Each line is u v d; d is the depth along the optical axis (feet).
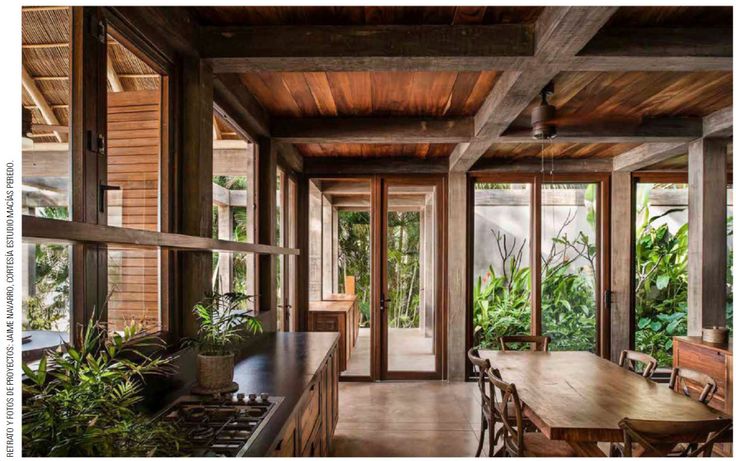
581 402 8.64
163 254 7.93
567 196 20.81
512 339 14.12
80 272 5.65
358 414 15.24
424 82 10.80
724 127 12.77
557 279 20.62
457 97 11.84
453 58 7.97
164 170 7.87
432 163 19.86
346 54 8.06
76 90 5.65
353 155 19.45
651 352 20.49
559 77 10.30
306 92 11.62
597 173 20.11
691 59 7.91
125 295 6.70
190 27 7.82
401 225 20.10
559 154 19.15
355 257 20.34
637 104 12.30
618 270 19.99
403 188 20.21
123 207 6.72
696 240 14.05
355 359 19.99
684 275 20.72
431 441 12.92
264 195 13.82
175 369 7.25
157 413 6.18
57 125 5.39
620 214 19.97
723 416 7.88
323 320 19.70
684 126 13.67
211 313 7.69
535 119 10.82
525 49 7.84
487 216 20.72
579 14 6.48
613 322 19.99
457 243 19.75
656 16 7.54
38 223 3.34
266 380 8.15
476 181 20.29
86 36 5.74
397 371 19.77
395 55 8.00
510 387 8.83
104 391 4.09
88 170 5.76
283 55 8.16
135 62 7.15
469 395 17.44
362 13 7.73
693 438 6.93
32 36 5.07
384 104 12.55
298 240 19.93
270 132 13.64
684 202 21.20
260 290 14.19
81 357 4.24
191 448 4.90
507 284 20.71
